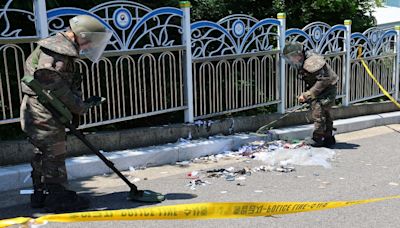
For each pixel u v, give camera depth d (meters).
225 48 6.94
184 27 6.41
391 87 9.83
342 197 4.71
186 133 6.54
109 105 5.88
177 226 3.96
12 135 5.71
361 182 5.24
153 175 5.50
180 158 6.14
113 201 4.55
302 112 7.96
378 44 9.35
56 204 4.16
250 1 9.27
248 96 7.35
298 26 9.65
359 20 10.52
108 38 4.10
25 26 5.89
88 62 5.85
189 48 6.48
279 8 9.35
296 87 7.91
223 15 8.81
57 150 4.07
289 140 7.26
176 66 6.54
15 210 4.32
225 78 7.02
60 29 5.43
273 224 4.02
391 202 4.57
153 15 6.11
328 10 9.69
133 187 4.52
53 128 4.00
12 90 5.70
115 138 5.89
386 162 6.14
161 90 6.37
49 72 3.83
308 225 4.00
